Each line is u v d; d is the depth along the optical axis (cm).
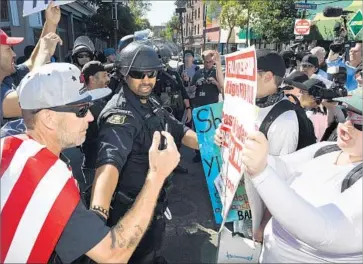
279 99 226
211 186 186
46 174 126
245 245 149
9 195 122
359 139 144
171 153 145
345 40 769
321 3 1436
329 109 277
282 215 118
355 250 123
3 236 120
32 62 308
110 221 208
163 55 471
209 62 569
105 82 341
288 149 213
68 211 123
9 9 1115
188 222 363
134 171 202
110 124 189
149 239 210
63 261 129
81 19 2828
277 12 1655
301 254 137
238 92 152
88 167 289
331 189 143
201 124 199
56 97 137
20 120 176
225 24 2475
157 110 211
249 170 123
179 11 941
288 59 614
